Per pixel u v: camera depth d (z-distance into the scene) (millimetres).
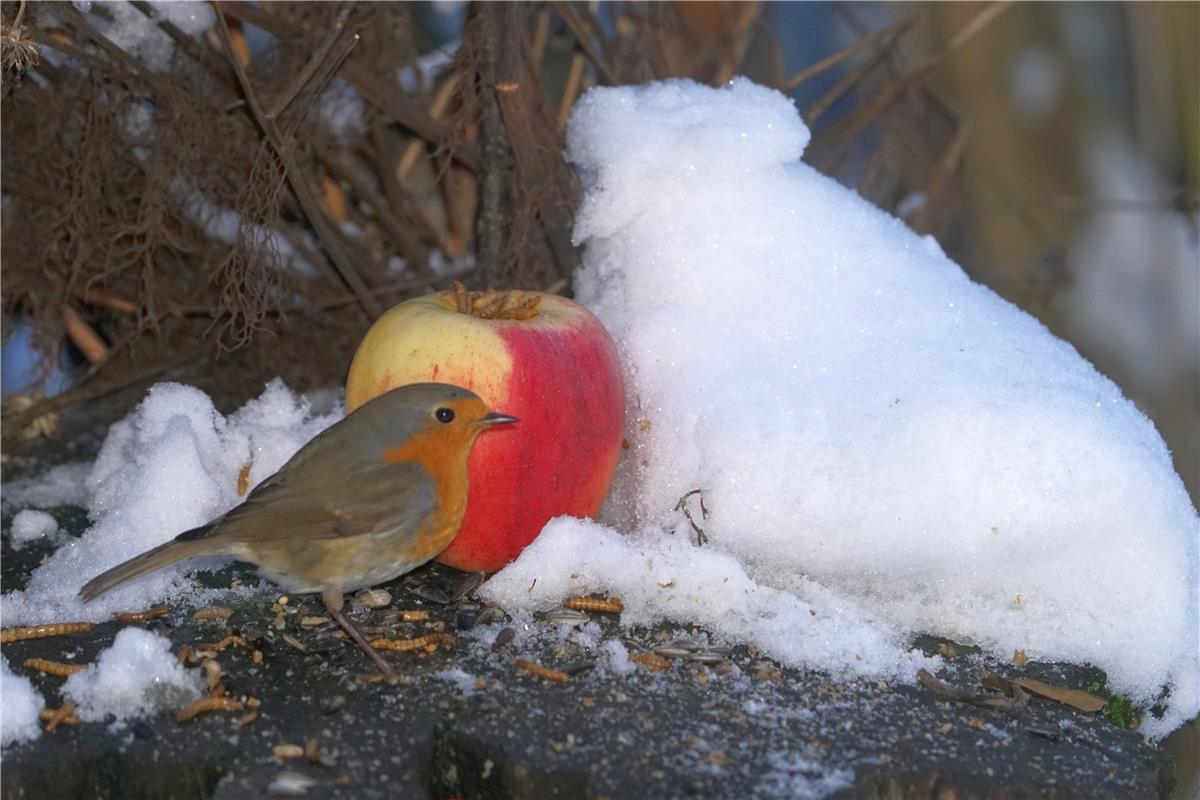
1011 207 11844
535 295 7418
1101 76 12539
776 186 8234
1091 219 12570
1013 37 12398
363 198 9867
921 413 7023
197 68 9070
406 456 6562
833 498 7008
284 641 6766
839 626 6789
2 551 8133
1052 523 6734
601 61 9297
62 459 9852
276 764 5621
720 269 8008
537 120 8977
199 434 8500
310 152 9648
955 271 8266
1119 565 6758
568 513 7246
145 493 7852
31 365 10500
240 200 9133
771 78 10578
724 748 5766
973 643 6898
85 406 10523
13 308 10164
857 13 12781
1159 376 11891
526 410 6875
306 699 6176
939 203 11844
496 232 9219
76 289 9859
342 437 6594
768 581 7199
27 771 5629
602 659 6559
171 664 6211
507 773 5648
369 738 5816
